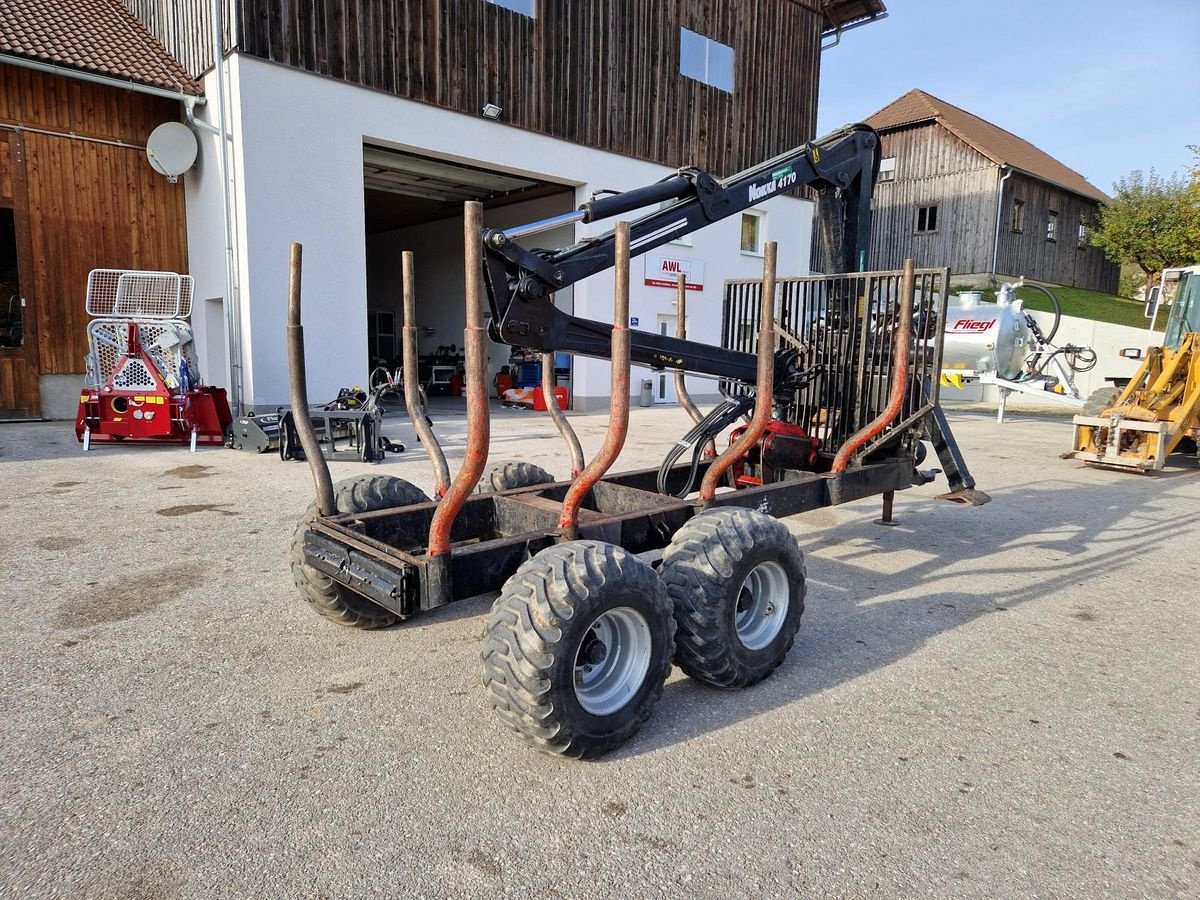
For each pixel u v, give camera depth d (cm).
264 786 252
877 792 255
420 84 1226
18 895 200
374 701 312
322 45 1123
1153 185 2709
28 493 664
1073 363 1491
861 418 527
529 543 308
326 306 1160
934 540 588
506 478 445
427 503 383
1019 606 442
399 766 265
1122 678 347
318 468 353
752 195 463
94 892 202
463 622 400
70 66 1055
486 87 1304
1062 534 609
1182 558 544
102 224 1186
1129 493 777
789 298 574
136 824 231
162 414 887
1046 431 1309
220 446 930
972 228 2586
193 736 282
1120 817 244
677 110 1600
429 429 388
